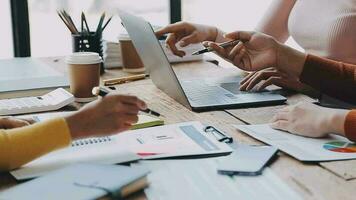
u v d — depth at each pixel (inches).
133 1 106.7
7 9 102.3
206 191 32.2
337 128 42.5
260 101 55.0
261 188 32.7
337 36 69.2
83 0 85.6
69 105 55.7
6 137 36.3
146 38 56.9
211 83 63.7
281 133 44.8
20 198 28.7
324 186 33.3
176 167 36.4
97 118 38.7
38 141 36.8
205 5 115.8
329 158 38.2
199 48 80.0
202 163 37.2
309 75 58.8
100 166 33.3
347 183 33.8
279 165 37.1
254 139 43.4
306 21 75.5
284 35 82.7
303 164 37.4
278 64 59.7
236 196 31.4
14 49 104.0
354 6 69.1
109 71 73.3
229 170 35.1
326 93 59.3
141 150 39.7
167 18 113.7
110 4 84.4
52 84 61.7
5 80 63.7
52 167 36.1
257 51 60.2
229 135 44.3
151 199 31.1
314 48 74.4
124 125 39.6
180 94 54.5
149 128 45.7
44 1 100.1
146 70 67.6
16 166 36.1
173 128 45.7
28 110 52.2
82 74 56.3
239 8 115.6
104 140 42.0
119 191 29.7
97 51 71.1
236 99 55.7
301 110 45.6
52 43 98.5
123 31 76.3
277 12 81.7
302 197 31.5
